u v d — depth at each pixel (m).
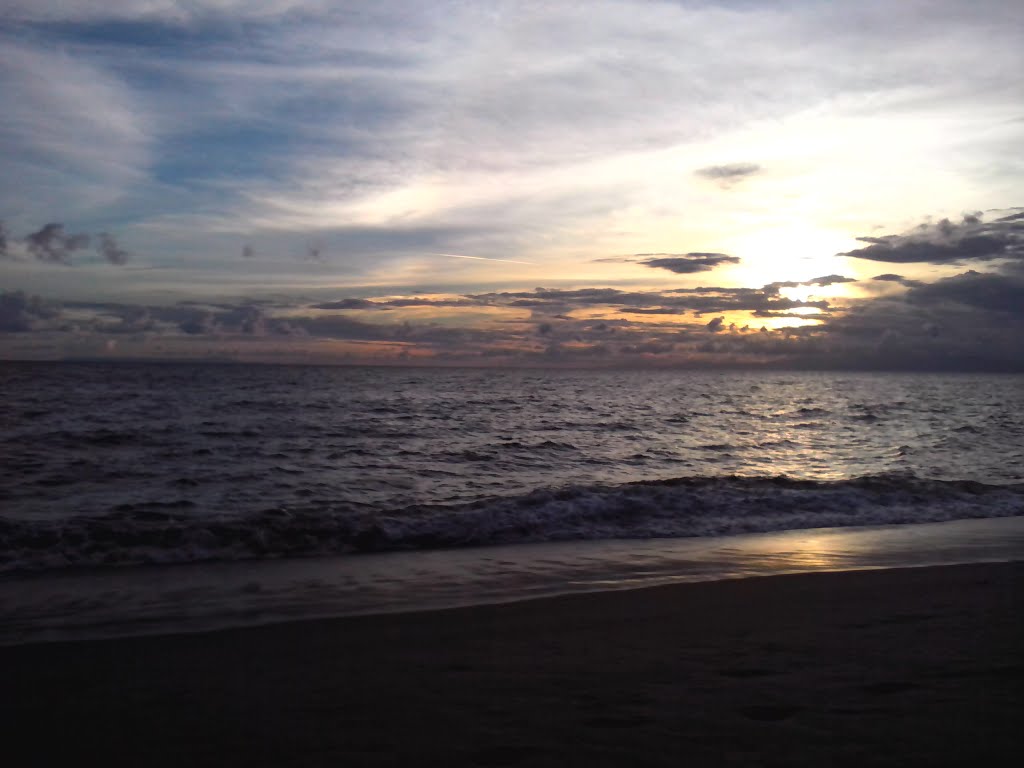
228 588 8.03
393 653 5.41
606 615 6.57
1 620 6.71
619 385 93.12
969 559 9.66
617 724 3.77
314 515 11.61
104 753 3.61
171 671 5.02
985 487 14.92
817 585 7.74
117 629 6.41
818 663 4.82
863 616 6.27
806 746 3.39
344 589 8.02
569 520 11.91
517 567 9.19
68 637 6.16
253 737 3.76
